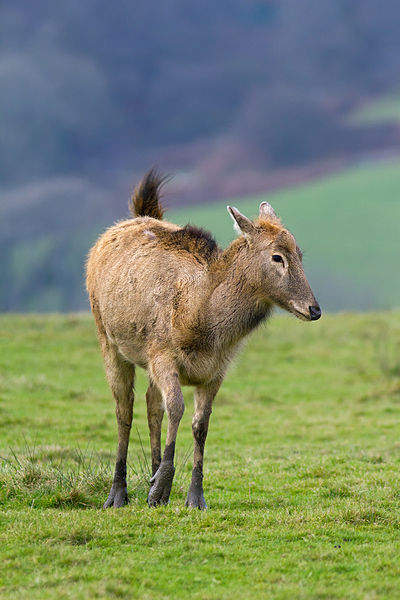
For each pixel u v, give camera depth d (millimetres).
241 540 29562
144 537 29469
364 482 39344
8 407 59156
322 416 61094
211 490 38562
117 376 37469
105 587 24766
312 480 40125
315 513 33000
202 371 34438
